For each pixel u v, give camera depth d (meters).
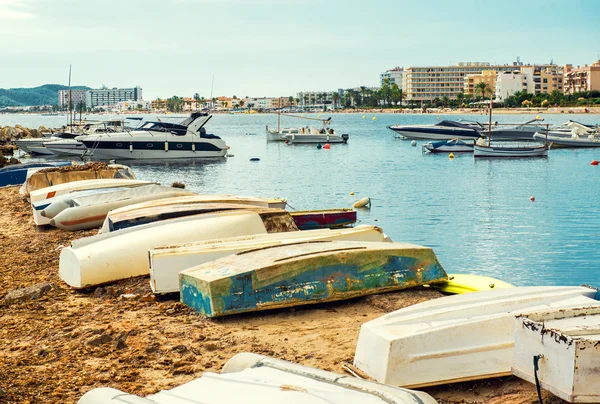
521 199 31.22
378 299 10.02
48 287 11.52
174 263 10.72
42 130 71.44
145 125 53.47
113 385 7.31
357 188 35.72
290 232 12.60
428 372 6.86
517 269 17.78
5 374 7.65
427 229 23.53
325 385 4.82
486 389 6.91
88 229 17.69
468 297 7.86
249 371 5.25
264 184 37.84
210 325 9.27
